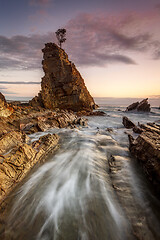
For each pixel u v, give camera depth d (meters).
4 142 5.59
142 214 2.96
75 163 5.40
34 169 4.89
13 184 3.86
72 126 12.82
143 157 4.62
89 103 29.69
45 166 5.18
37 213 3.07
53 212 3.10
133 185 3.93
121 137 9.27
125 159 5.46
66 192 3.75
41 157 5.68
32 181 4.22
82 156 6.02
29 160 4.94
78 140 8.48
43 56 25.97
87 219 2.90
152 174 3.79
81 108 27.59
